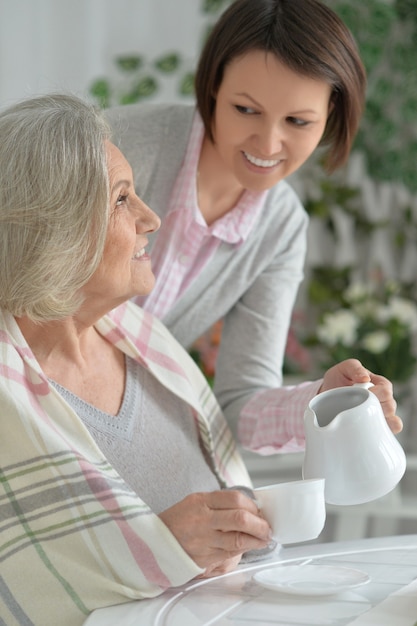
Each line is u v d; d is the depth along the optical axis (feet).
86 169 4.18
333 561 4.41
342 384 4.85
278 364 6.03
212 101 5.50
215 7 12.17
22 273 4.17
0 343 4.19
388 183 12.62
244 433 5.64
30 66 11.85
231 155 5.36
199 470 4.93
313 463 4.12
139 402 4.82
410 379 10.68
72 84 12.01
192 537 3.96
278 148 5.21
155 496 4.61
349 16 12.23
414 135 12.57
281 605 3.76
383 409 4.50
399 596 3.76
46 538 3.99
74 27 11.98
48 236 4.13
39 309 4.26
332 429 4.06
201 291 5.99
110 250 4.32
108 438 4.57
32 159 4.14
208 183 5.82
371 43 12.23
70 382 4.58
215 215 5.90
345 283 12.54
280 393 5.51
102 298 4.43
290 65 5.04
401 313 10.59
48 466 3.99
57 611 3.96
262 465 9.86
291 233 6.15
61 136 4.18
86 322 4.53
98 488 3.99
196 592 4.01
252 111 5.20
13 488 4.00
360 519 9.45
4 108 4.46
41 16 11.87
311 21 5.09
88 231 4.21
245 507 3.94
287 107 5.10
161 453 4.76
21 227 4.14
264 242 6.06
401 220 12.66
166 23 12.24
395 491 9.40
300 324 12.59
